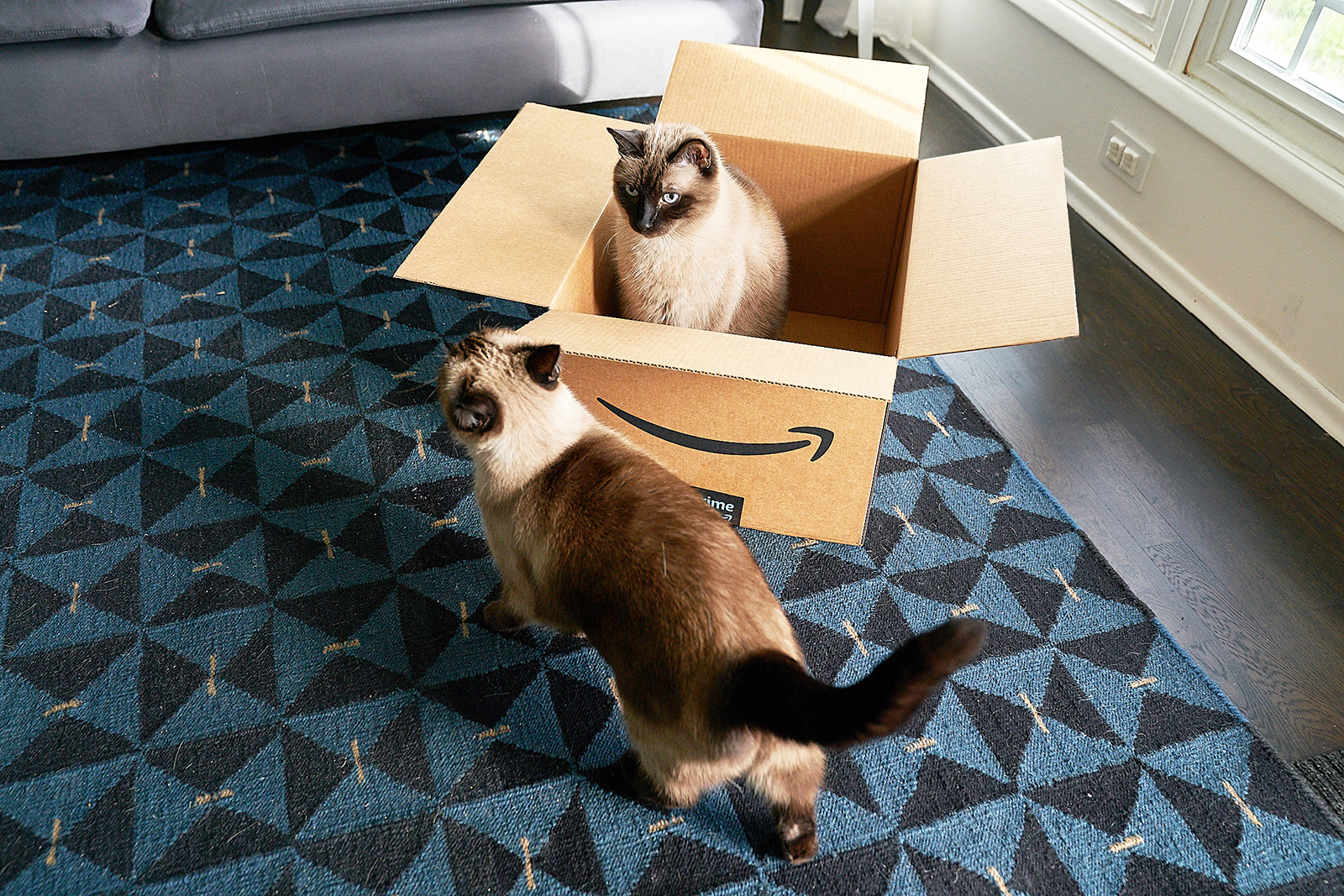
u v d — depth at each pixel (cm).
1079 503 171
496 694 139
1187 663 145
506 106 239
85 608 146
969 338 123
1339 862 123
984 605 153
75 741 130
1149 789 130
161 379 183
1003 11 252
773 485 139
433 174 239
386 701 137
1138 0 212
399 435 176
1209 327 207
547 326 132
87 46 209
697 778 112
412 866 120
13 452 168
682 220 145
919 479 173
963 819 127
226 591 149
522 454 118
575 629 125
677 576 104
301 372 186
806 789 114
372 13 219
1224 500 171
